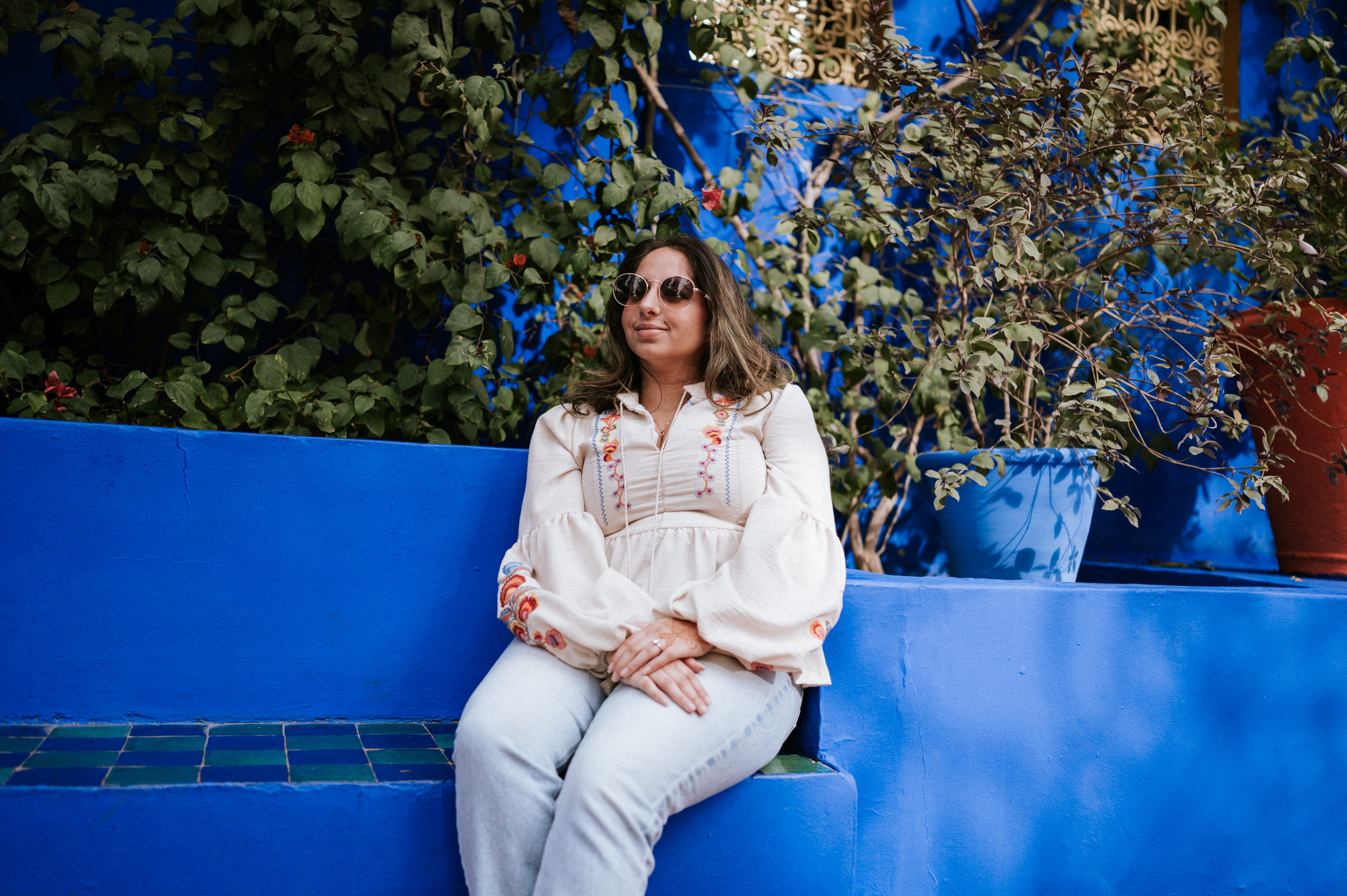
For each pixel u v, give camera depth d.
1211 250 2.88
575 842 1.44
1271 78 3.73
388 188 2.58
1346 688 2.32
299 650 2.03
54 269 2.42
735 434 1.90
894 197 3.31
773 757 1.74
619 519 1.92
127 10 2.54
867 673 1.94
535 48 3.07
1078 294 3.02
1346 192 2.92
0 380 2.28
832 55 3.35
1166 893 2.16
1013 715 2.05
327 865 1.57
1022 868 2.05
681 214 2.89
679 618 1.69
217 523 1.99
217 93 2.66
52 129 2.44
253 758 1.72
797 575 1.72
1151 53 3.51
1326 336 2.69
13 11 2.46
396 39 2.55
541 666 1.71
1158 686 2.16
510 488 2.17
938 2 3.44
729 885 1.68
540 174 2.78
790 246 3.21
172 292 2.46
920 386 2.73
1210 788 2.20
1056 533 2.48
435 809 1.62
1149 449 2.85
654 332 1.96
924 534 3.35
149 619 1.95
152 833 1.50
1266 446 2.63
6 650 1.88
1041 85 2.56
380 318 2.75
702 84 3.25
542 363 2.99
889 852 1.95
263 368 2.43
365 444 2.08
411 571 2.10
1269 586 2.69
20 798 1.45
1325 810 2.30
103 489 1.93
